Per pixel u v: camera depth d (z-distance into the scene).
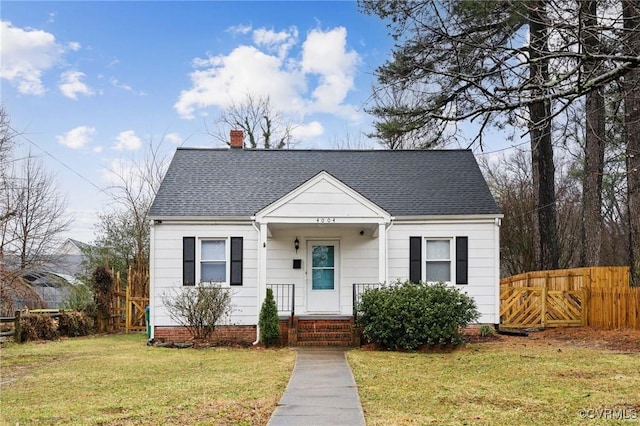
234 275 16.62
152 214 16.48
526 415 7.06
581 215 29.50
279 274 17.59
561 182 32.62
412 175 18.78
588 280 17.42
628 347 13.36
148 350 14.91
